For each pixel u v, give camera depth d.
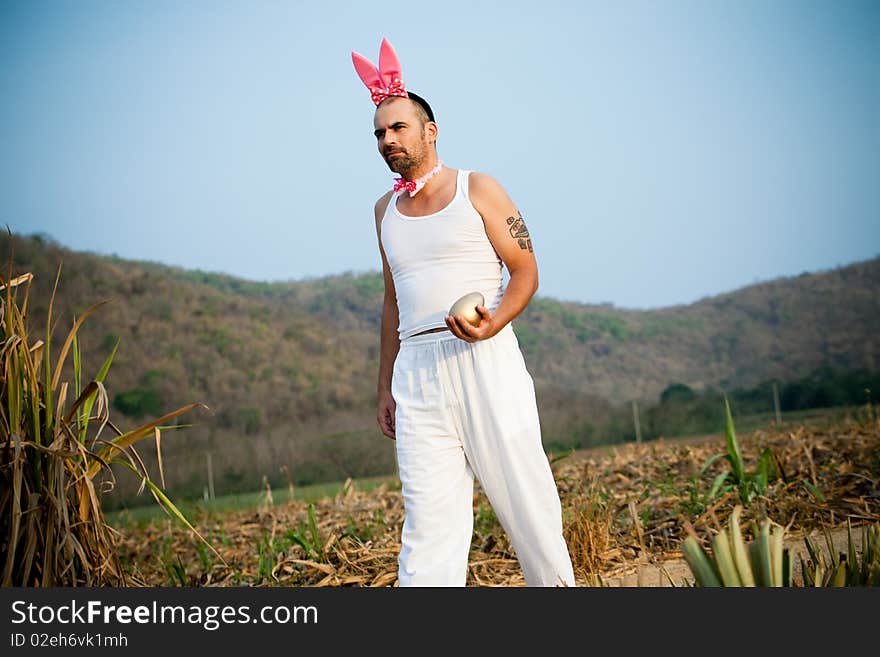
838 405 21.14
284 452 15.87
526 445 3.21
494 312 3.29
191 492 14.57
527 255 3.29
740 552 2.28
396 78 3.34
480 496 6.38
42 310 24.03
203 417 22.47
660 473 7.29
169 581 5.39
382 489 9.15
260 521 7.96
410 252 3.31
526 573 3.28
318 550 5.18
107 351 23.62
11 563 3.09
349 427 20.81
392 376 3.66
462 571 3.23
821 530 4.64
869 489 5.37
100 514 3.35
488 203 3.26
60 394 3.30
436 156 3.37
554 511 3.24
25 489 3.20
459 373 3.23
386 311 3.68
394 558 4.88
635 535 4.73
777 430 11.04
